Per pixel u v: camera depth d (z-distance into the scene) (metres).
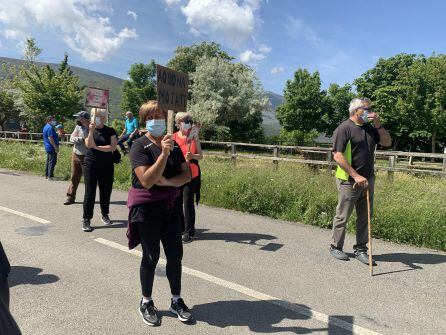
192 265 4.93
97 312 3.71
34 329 3.39
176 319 3.63
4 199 8.54
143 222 3.47
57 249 5.39
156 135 3.39
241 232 6.47
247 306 3.90
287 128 47.91
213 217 7.48
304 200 7.54
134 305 3.86
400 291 4.33
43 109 36.38
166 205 3.50
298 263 5.09
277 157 12.33
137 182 3.52
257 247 5.70
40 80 36.41
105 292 4.12
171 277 3.67
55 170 12.64
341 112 47.28
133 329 3.44
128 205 3.53
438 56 35.38
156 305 3.88
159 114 3.56
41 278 4.43
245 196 8.04
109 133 6.47
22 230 6.25
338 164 5.07
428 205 6.54
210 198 8.55
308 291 4.27
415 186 8.09
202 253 5.40
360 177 4.98
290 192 7.83
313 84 46.38
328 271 4.85
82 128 8.03
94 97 8.19
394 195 7.32
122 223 6.79
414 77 33.94
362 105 5.03
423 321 3.71
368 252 5.42
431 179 9.48
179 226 3.67
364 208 5.20
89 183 6.24
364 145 5.04
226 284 4.39
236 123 46.31
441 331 3.54
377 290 4.34
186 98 4.35
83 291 4.13
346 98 46.44
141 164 3.43
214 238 6.11
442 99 33.44
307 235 6.38
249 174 8.84
